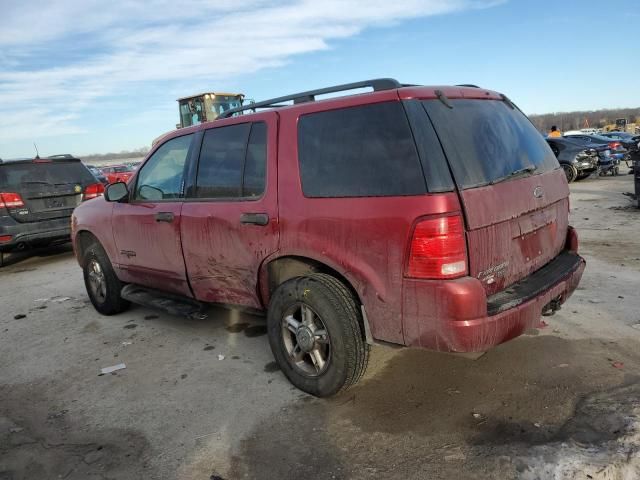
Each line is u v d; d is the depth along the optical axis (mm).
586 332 4129
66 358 4461
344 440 2936
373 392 3439
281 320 3496
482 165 2941
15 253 10328
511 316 2812
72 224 5777
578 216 10141
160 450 2977
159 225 4406
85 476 2791
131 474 2777
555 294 3199
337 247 3082
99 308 5602
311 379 3383
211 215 3877
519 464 2584
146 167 4703
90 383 3924
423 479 2559
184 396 3594
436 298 2689
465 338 2658
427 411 3168
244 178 3693
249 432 3088
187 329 4957
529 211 3203
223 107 17109
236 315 5277
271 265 3613
